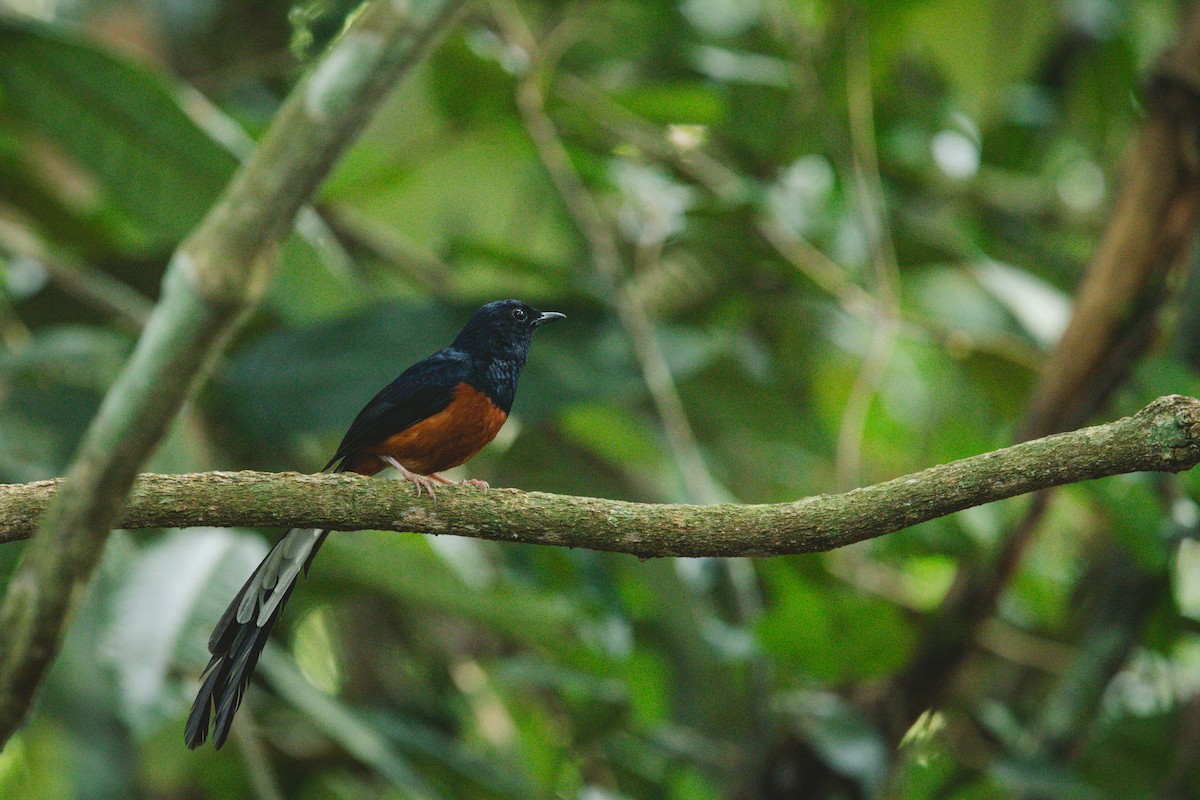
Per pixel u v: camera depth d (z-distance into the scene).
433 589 9.48
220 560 8.35
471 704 13.15
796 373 14.84
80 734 7.36
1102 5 13.62
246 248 3.21
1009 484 4.68
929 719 9.76
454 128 11.42
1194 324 9.37
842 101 11.07
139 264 11.34
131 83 9.06
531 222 13.15
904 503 4.80
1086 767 11.50
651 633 11.34
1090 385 8.77
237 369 9.61
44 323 11.70
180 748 8.59
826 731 9.36
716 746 10.30
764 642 9.16
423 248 13.07
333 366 9.60
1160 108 8.70
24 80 9.16
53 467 9.41
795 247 11.98
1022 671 12.84
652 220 12.37
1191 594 13.60
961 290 13.18
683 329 10.62
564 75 11.62
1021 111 14.37
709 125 12.76
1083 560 12.39
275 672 9.17
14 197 11.88
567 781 12.33
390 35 3.33
